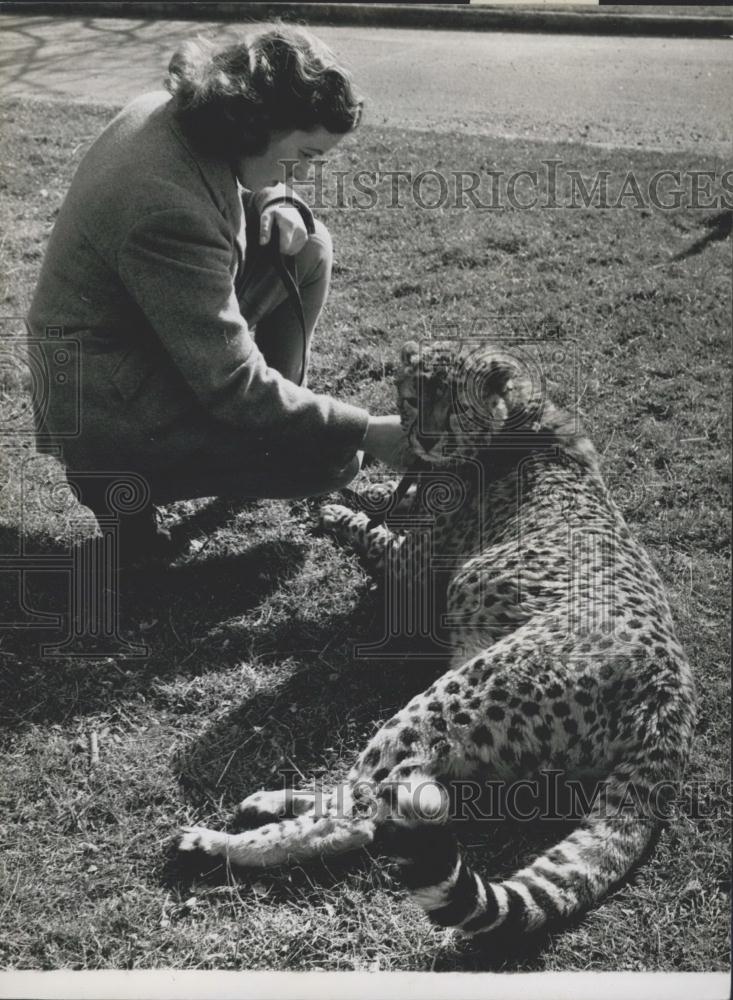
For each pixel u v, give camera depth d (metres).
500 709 2.50
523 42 8.00
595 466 3.20
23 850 2.51
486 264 4.76
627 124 6.20
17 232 4.89
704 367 4.14
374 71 7.25
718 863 2.44
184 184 2.82
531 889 2.26
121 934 2.34
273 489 3.24
